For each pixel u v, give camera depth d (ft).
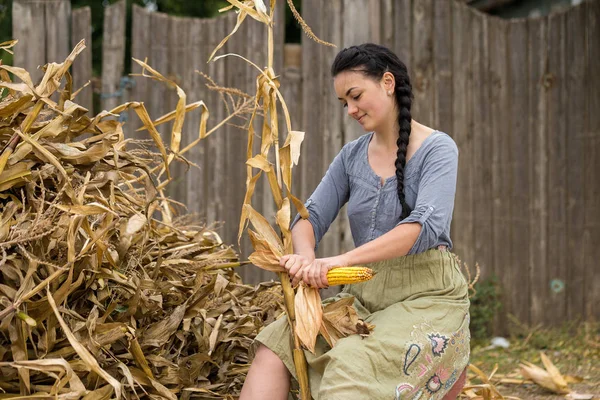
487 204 20.11
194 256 10.75
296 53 19.30
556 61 20.25
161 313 9.65
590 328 19.63
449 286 9.26
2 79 9.43
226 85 19.12
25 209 8.77
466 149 20.01
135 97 18.94
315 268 8.71
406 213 9.40
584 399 13.83
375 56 9.45
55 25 18.48
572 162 20.25
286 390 8.96
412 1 19.63
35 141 8.48
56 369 7.73
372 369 8.45
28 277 8.09
